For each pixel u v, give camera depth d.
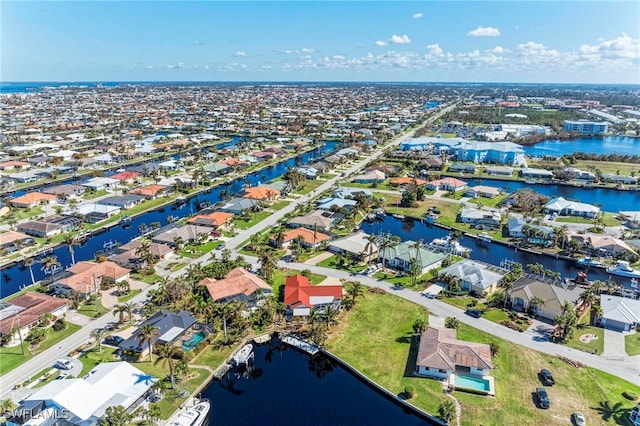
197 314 109.69
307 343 100.12
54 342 98.38
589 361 91.88
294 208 197.12
